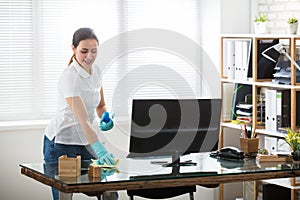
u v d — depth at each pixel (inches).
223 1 241.3
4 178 219.8
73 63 161.6
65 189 138.3
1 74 225.6
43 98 231.9
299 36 199.8
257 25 228.4
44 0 230.1
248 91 232.5
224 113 244.7
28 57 229.0
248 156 173.5
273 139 210.8
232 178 150.8
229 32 243.1
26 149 222.1
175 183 146.1
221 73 235.1
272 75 218.7
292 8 226.2
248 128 221.8
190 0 250.8
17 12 226.7
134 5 243.3
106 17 238.8
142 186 143.3
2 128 216.8
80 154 170.2
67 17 233.6
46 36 231.1
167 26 248.1
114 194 157.4
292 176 156.7
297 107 205.5
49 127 172.7
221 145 236.5
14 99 227.9
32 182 223.3
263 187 209.5
